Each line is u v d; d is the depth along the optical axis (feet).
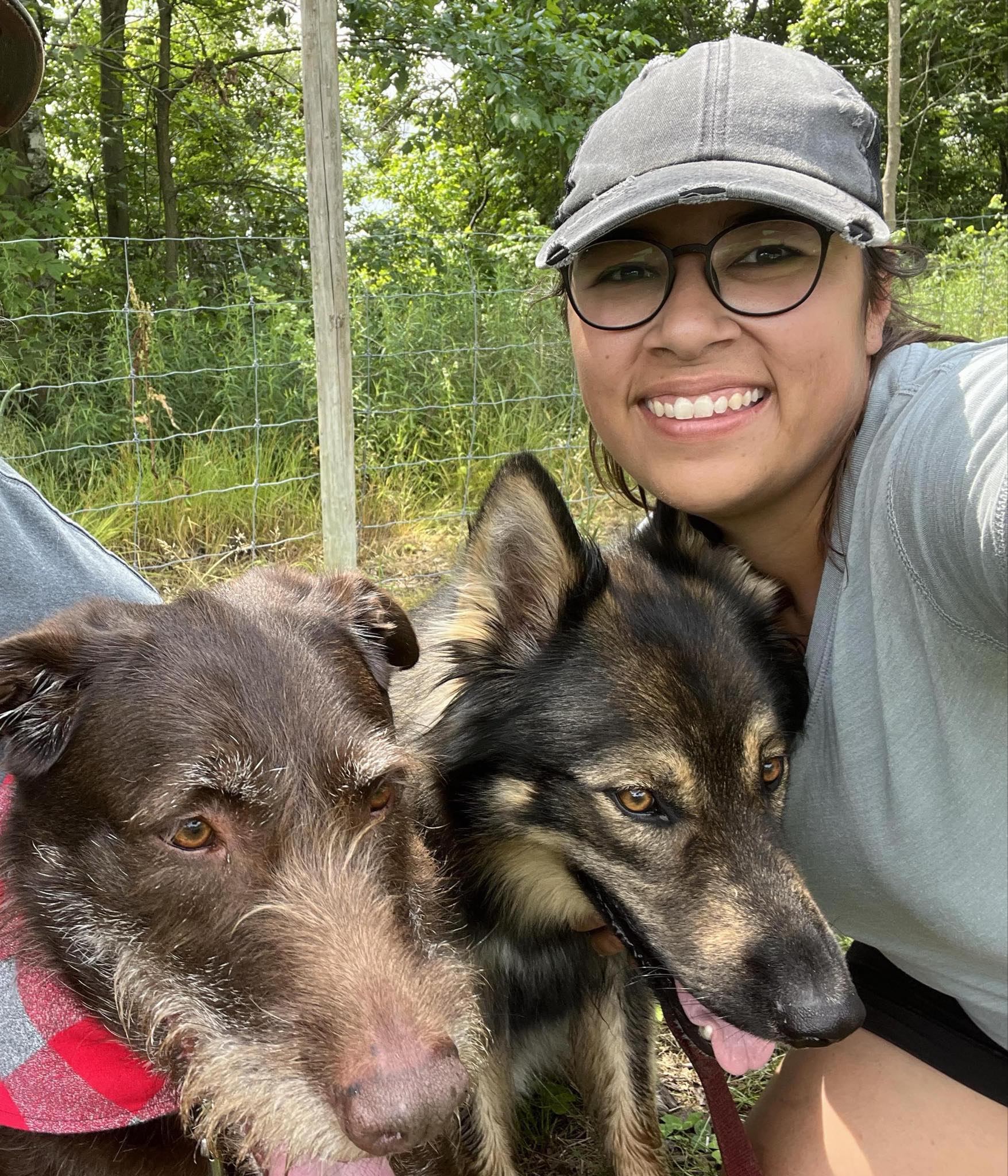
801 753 1.80
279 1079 1.25
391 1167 1.62
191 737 1.37
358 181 12.12
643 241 1.60
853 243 1.48
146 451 5.16
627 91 1.72
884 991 1.87
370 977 1.28
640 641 1.83
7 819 1.57
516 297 6.23
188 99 9.27
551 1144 2.25
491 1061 2.06
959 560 1.33
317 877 1.36
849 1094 1.81
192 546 4.72
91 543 1.94
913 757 1.54
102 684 1.45
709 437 1.66
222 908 1.35
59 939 1.47
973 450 1.29
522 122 8.28
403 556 4.92
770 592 1.93
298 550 4.81
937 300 7.41
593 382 1.76
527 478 1.89
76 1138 1.51
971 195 20.07
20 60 1.68
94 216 9.63
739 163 1.51
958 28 17.02
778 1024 1.59
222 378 5.67
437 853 1.98
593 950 2.18
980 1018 1.72
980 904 1.56
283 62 10.19
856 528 1.59
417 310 6.07
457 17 8.35
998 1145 1.68
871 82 17.70
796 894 1.69
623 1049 2.11
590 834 1.83
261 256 9.18
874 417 1.60
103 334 6.48
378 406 5.55
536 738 1.87
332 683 1.50
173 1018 1.36
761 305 1.55
